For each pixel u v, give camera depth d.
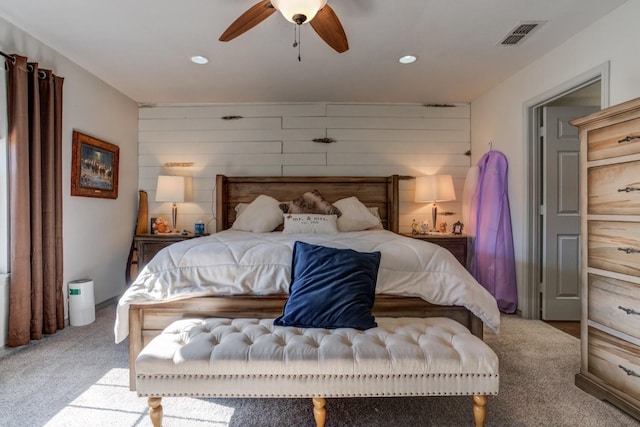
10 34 2.32
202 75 3.25
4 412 1.63
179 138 4.10
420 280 1.97
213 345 1.50
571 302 3.03
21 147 2.28
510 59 2.91
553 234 3.03
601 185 1.75
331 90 3.69
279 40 2.58
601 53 2.27
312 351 1.44
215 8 2.16
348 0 2.08
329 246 2.14
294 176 4.01
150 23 2.34
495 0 2.08
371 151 4.13
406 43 2.63
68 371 2.03
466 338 1.56
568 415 1.64
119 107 3.68
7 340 2.31
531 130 3.04
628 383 1.62
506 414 1.64
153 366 1.41
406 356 1.42
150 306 1.90
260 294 1.97
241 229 3.58
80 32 2.45
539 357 2.27
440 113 4.12
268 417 1.62
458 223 3.92
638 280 1.57
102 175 3.32
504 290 3.22
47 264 2.55
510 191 3.30
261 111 4.11
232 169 4.12
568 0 2.08
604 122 1.71
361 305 1.72
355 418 1.62
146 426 1.55
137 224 3.94
